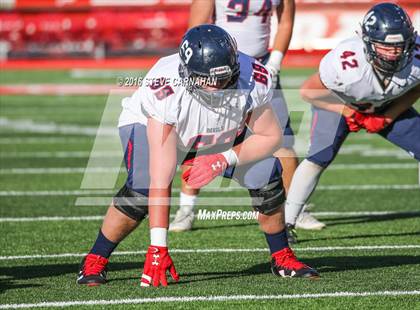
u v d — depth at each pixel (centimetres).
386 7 1891
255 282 1725
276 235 1772
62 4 8712
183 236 2259
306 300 1571
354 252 2048
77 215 2544
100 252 1719
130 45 8575
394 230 2325
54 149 3947
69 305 1548
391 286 1680
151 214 1647
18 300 1589
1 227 2370
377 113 2047
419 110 4175
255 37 2294
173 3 8475
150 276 1678
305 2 7100
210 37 1572
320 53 7138
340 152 3912
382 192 2936
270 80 1672
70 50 8694
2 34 8819
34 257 2006
